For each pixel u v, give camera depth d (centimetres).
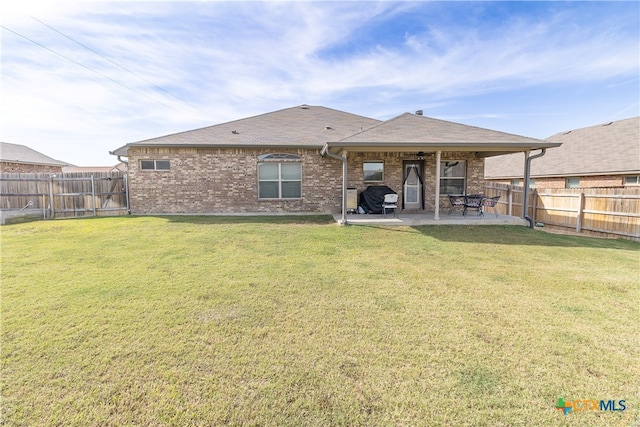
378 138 907
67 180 1248
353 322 345
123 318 349
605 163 1445
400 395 232
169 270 527
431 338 311
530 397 230
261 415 213
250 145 1220
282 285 458
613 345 299
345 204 959
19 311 364
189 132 1339
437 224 975
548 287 458
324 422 207
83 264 561
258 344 299
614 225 927
